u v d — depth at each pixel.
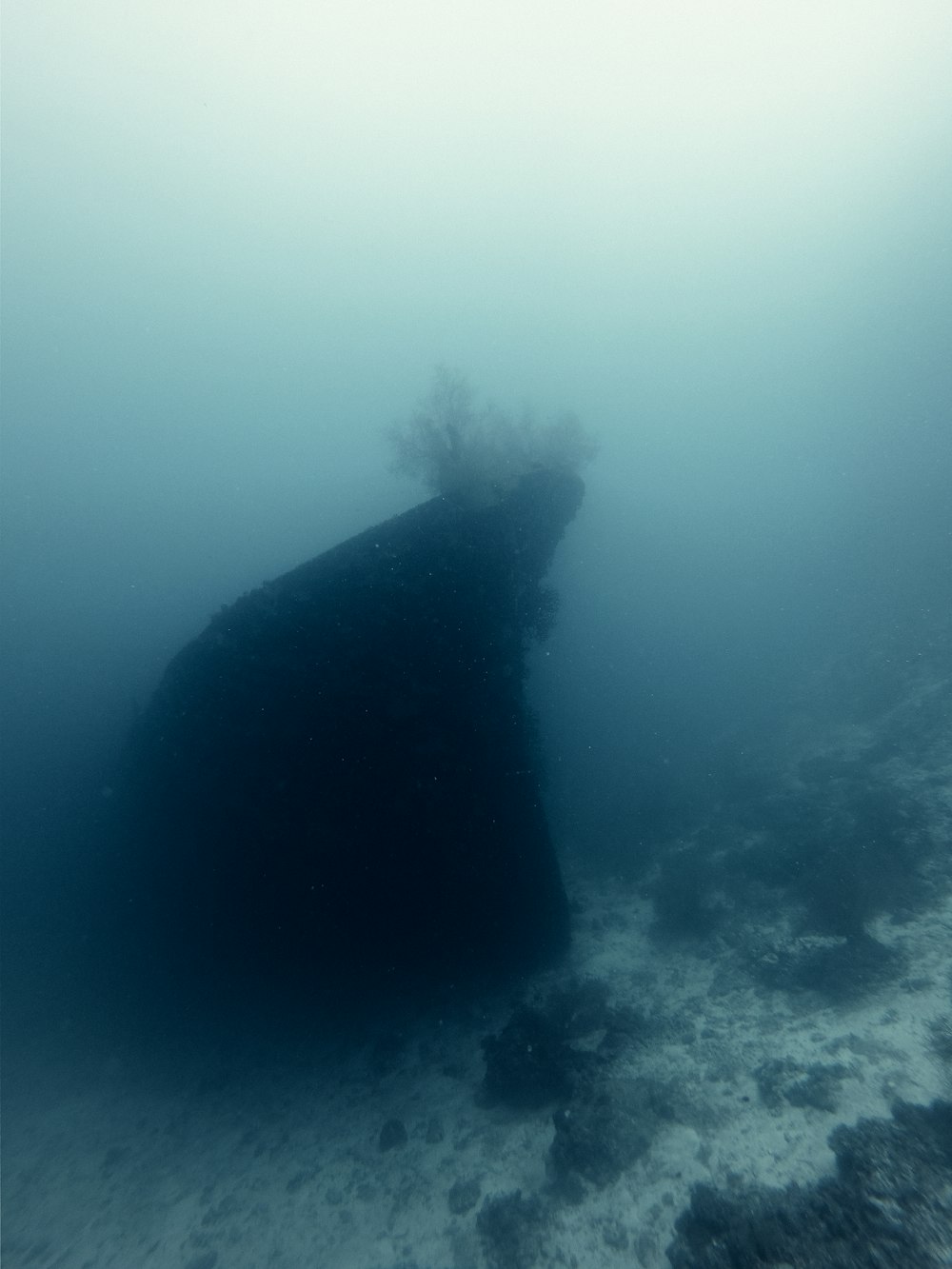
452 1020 9.58
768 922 9.07
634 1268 5.05
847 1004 6.88
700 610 27.52
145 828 10.82
